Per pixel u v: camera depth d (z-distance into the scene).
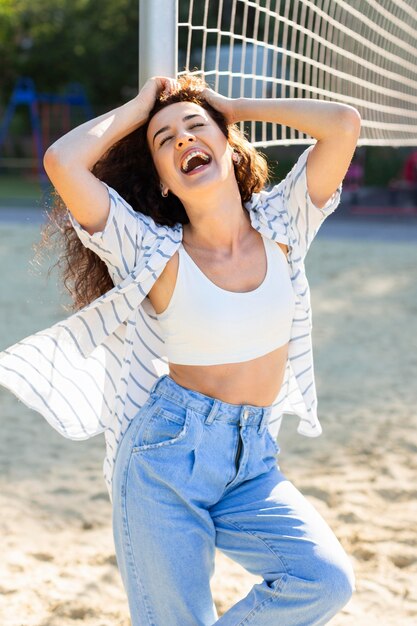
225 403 2.47
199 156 2.49
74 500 4.63
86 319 2.55
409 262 13.13
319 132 2.58
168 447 2.42
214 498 2.45
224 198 2.50
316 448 5.40
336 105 2.59
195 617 2.37
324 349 7.98
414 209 20.02
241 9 9.39
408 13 6.81
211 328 2.46
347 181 21.52
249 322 2.48
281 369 2.62
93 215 2.46
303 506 2.45
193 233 2.58
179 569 2.37
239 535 2.42
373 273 12.18
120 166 2.67
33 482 4.86
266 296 2.51
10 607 3.50
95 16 27.33
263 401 2.57
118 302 2.53
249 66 9.05
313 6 4.07
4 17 27.73
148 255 2.49
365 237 16.02
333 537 2.40
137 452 2.44
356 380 6.96
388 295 10.63
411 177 21.03
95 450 5.43
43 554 3.98
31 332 8.34
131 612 2.46
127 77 27.06
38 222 17.44
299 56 3.88
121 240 2.49
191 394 2.48
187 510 2.42
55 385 2.57
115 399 2.60
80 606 3.50
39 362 2.54
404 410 6.16
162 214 2.62
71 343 2.56
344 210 19.80
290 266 2.64
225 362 2.48
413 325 8.98
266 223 2.57
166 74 2.80
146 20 2.78
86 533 4.23
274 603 2.29
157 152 2.52
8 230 16.27
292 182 2.66
